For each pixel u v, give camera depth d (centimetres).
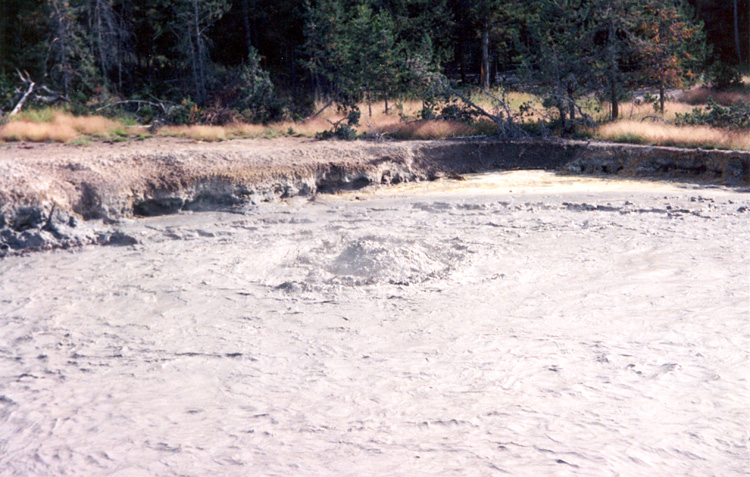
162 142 2055
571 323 757
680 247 1079
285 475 459
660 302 813
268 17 3838
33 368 684
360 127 2420
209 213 1548
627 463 454
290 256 1123
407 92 2959
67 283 1006
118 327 806
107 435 532
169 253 1175
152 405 587
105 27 3097
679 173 1828
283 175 1703
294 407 573
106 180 1505
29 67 3209
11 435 539
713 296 825
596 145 2031
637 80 2583
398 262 1015
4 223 1312
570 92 2483
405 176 1919
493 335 732
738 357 637
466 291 898
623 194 1578
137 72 3741
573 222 1305
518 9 3700
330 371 652
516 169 2092
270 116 2666
